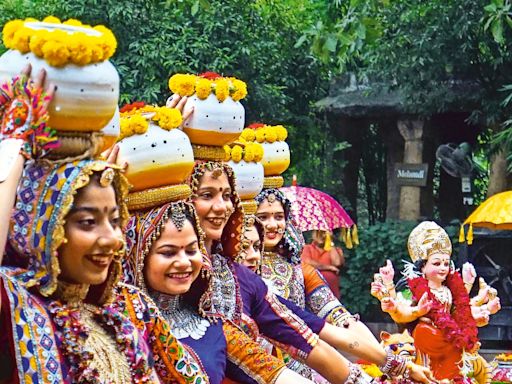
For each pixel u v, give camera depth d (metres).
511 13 13.25
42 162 3.09
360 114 17.77
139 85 15.58
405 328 7.27
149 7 15.65
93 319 3.29
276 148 6.16
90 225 3.13
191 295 4.32
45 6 15.70
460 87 16.61
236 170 5.52
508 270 15.05
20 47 3.17
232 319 4.77
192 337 4.22
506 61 16.14
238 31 16.42
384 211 20.33
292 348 4.95
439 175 19.62
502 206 13.27
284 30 17.52
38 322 3.06
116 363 3.23
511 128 15.04
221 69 16.00
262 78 16.94
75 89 3.15
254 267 5.72
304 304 6.26
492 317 14.91
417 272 7.20
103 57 3.22
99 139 3.27
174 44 15.59
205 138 4.75
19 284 3.07
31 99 3.05
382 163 19.97
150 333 3.60
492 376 7.84
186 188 4.20
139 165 4.10
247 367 4.37
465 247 15.28
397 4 15.86
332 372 4.94
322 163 18.91
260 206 6.12
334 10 14.91
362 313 17.14
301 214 9.20
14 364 3.04
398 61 16.23
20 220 3.08
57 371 3.05
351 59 16.61
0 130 3.08
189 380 3.66
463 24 15.36
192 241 4.16
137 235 4.12
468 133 18.16
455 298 7.17
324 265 12.46
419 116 17.09
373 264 17.08
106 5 15.55
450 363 6.98
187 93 4.78
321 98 18.48
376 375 7.38
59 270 3.06
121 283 3.58
